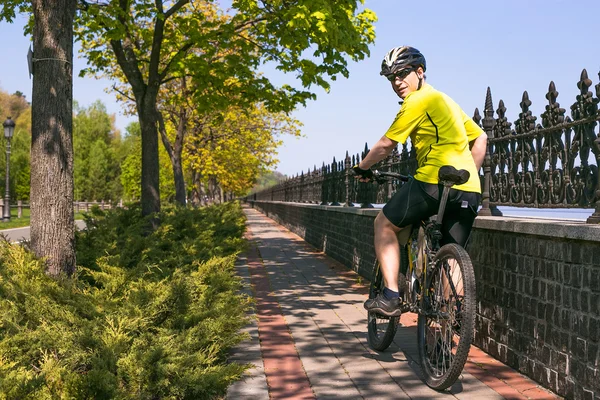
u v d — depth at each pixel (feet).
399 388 14.26
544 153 15.70
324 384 14.57
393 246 15.92
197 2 52.21
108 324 13.58
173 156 67.92
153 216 34.32
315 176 61.87
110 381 11.34
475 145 16.21
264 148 113.50
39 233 19.26
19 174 246.06
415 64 16.06
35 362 13.20
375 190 33.71
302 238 70.54
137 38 42.32
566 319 13.19
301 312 24.11
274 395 13.75
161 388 12.12
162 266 22.26
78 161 306.96
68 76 19.80
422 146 15.47
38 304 14.25
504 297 16.22
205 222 38.68
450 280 14.19
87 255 23.77
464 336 13.12
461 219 15.38
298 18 31.32
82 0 34.17
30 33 41.01
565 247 13.26
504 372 15.44
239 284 18.52
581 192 13.89
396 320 16.67
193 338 13.74
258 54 43.27
